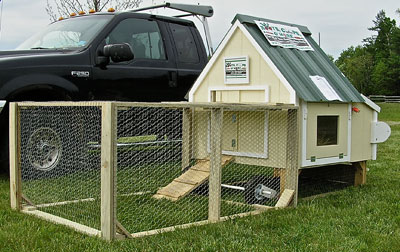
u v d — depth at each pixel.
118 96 5.86
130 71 5.96
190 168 4.72
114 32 5.96
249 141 4.47
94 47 5.70
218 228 3.34
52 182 4.86
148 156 5.31
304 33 5.21
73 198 4.30
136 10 7.44
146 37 6.30
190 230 3.30
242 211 4.00
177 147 5.30
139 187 4.63
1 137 5.17
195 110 4.84
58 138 5.07
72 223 3.50
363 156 4.98
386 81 64.06
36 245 2.95
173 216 3.76
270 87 4.35
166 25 6.61
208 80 4.89
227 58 4.69
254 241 3.08
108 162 3.04
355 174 5.14
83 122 5.06
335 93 4.51
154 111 5.28
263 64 4.41
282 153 4.24
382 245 3.04
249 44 4.52
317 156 4.38
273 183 4.46
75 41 5.90
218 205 3.64
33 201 4.21
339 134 4.61
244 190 4.41
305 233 3.28
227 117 4.63
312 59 4.89
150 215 3.77
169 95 6.41
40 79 5.16
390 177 5.64
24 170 4.84
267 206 4.11
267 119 4.31
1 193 4.55
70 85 5.40
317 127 4.38
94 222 3.56
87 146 5.04
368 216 3.72
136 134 5.31
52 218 3.65
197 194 4.61
